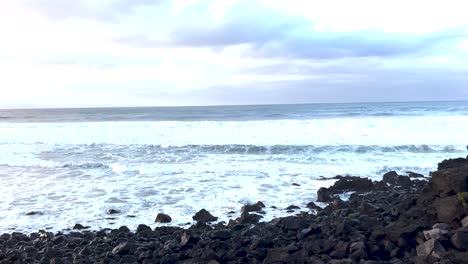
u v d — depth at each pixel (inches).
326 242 274.1
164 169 665.0
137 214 431.8
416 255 248.5
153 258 285.6
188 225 386.9
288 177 589.3
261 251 277.1
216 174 618.5
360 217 317.1
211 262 264.5
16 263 290.4
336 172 617.0
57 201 491.2
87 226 396.5
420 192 350.0
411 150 773.9
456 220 278.2
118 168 681.0
